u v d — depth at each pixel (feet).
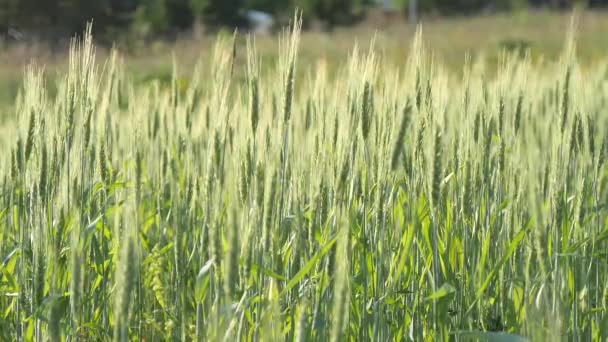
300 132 30.50
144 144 33.81
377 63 25.32
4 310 28.27
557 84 32.04
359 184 25.96
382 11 360.48
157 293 26.68
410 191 27.04
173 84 34.50
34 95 27.48
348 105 25.46
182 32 261.85
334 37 199.72
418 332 26.84
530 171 20.17
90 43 27.14
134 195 21.25
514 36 189.78
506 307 27.73
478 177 28.02
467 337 24.75
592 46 168.25
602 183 32.35
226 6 276.00
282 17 321.73
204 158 29.81
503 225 28.68
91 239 27.55
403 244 26.86
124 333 18.06
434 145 23.36
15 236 29.09
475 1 377.91
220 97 26.91
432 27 239.50
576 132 28.35
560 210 25.72
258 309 22.34
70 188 24.79
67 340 25.09
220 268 21.58
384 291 25.61
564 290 25.79
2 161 30.50
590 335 26.78
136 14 246.06
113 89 32.58
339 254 17.61
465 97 29.94
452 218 28.32
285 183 26.32
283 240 26.78
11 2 197.06
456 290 25.71
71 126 26.78
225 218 24.93
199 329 23.00
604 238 26.35
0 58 141.79
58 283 25.57
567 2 373.61
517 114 30.60
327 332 23.61
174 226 27.40
